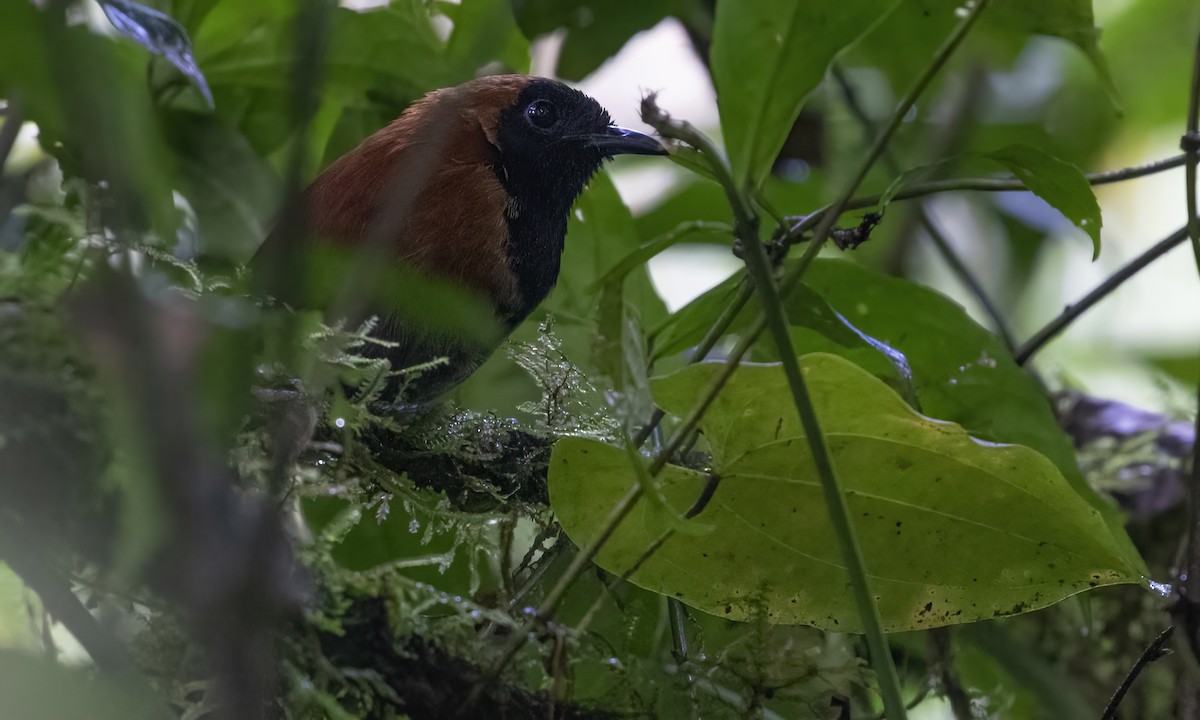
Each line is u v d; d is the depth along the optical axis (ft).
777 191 30.66
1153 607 23.89
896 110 15.06
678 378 14.52
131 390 8.18
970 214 35.55
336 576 13.96
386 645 14.06
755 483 15.31
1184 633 16.24
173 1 20.88
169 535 8.51
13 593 13.41
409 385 20.08
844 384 14.17
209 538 8.66
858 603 12.52
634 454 13.51
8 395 11.36
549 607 15.03
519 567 18.24
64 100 8.42
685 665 16.47
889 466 14.93
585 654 16.06
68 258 12.97
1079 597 20.92
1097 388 36.04
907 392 18.15
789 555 15.83
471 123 23.03
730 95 16.14
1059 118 33.24
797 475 15.20
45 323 11.71
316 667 13.38
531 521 19.47
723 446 15.06
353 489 16.85
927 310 20.71
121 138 8.89
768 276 12.78
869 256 31.99
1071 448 20.22
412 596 14.35
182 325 9.34
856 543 12.57
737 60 16.05
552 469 15.23
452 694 14.26
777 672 16.51
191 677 12.55
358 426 16.46
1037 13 21.33
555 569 17.71
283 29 21.12
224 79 21.54
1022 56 33.06
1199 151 17.57
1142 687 23.18
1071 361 36.55
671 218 29.76
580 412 19.57
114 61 10.32
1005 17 21.90
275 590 11.12
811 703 16.80
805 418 12.61
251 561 8.89
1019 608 15.52
